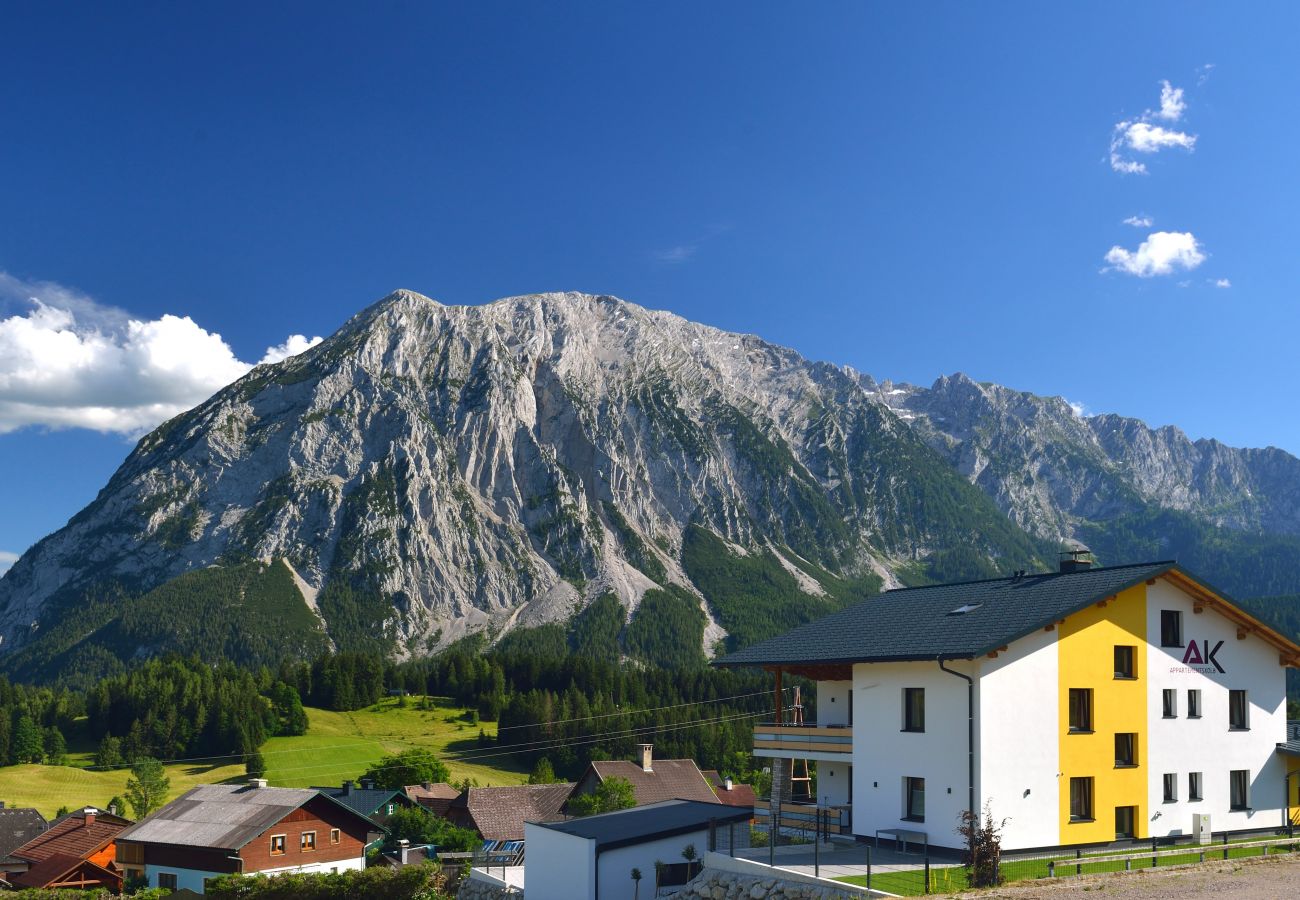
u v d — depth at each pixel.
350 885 57.91
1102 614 48.81
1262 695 53.78
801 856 46.09
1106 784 47.69
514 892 53.53
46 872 75.19
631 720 185.75
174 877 72.44
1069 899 34.00
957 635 47.50
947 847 45.25
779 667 55.69
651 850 47.56
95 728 196.25
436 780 131.75
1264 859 41.81
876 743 49.72
